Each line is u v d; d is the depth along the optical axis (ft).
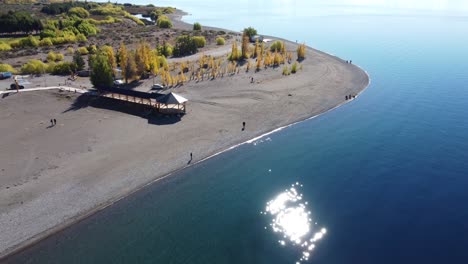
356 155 173.58
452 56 399.03
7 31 471.62
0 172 150.30
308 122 212.43
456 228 121.39
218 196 140.67
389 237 117.50
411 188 145.28
